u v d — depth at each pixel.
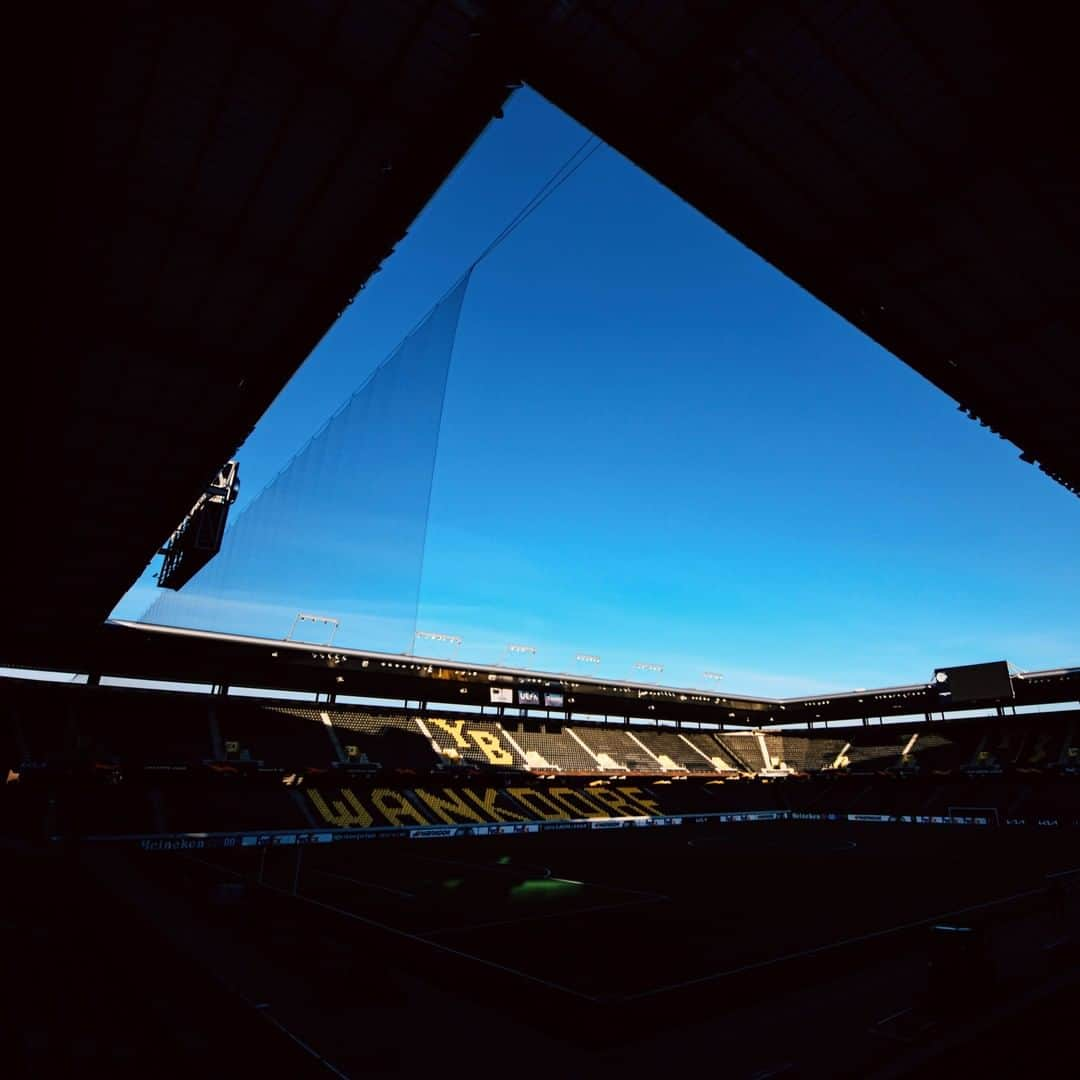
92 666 38.88
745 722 71.75
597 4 7.50
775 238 10.52
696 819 54.44
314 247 11.66
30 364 13.45
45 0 6.77
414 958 14.71
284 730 45.25
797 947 15.72
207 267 11.93
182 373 14.63
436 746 50.59
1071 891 21.94
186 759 38.53
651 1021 10.95
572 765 55.22
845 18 7.44
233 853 30.98
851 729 69.38
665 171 9.38
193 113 9.04
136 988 11.02
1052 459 15.95
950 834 44.25
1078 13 6.57
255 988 11.41
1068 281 10.91
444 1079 8.62
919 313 11.96
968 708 57.19
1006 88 8.02
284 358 14.10
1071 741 53.78
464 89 8.73
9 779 32.25
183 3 7.54
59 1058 8.28
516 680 50.75
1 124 8.00
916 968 13.76
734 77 8.12
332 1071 8.60
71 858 24.94
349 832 37.75
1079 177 8.98
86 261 11.44
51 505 19.95
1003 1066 8.70
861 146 9.07
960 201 9.64
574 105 8.58
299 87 8.78
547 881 25.62
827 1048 9.60
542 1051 9.63
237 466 26.73
